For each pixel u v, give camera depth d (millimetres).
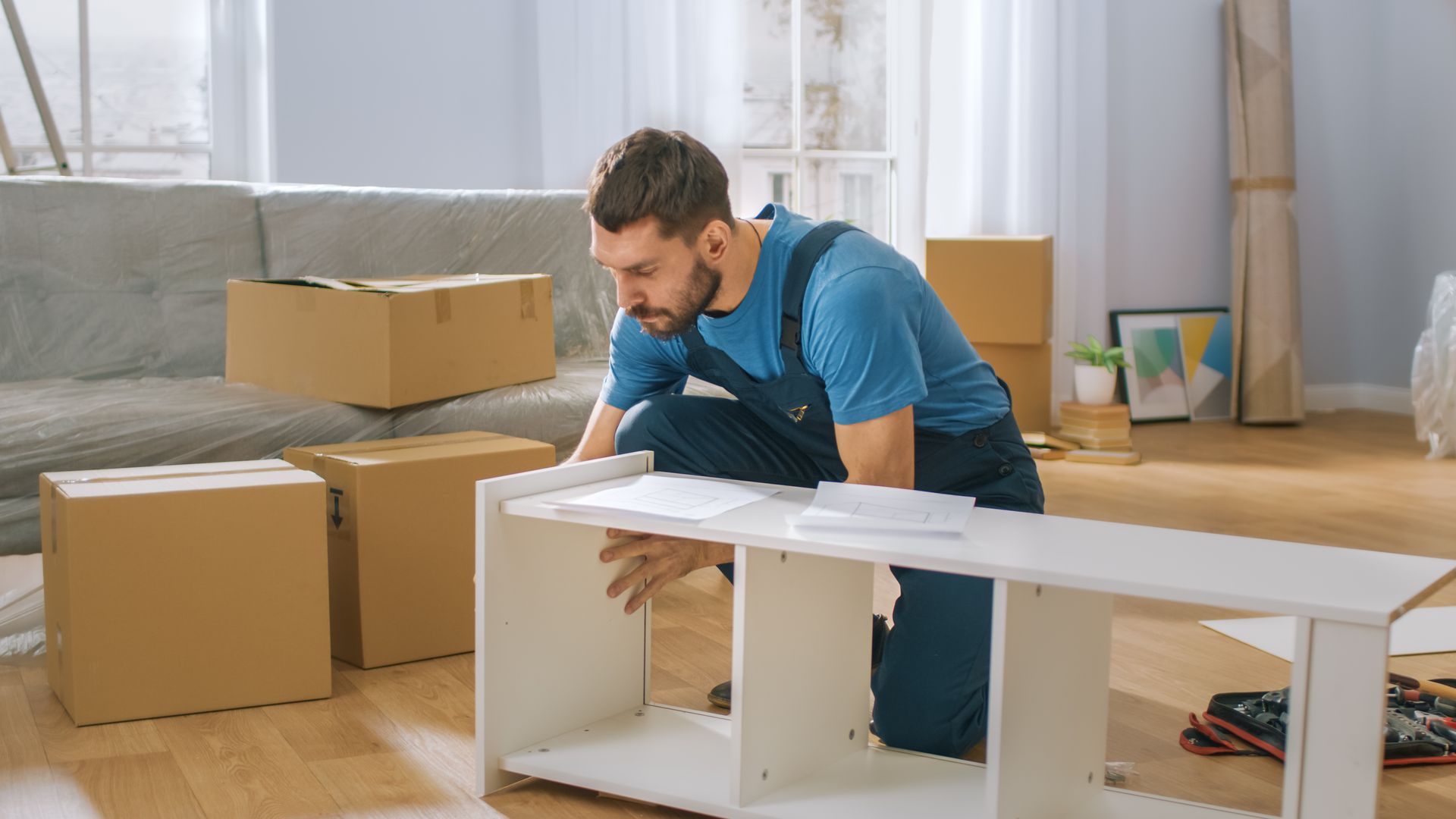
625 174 1413
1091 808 1417
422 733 1715
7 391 2377
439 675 1965
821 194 4430
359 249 2945
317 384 2381
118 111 3291
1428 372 4156
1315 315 5238
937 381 1677
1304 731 1110
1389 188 5211
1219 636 2201
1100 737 1450
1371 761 1082
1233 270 4855
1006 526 1367
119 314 2729
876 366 1481
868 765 1537
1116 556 1239
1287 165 4781
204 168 3410
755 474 1876
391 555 1988
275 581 1804
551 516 1433
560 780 1499
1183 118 4957
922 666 1586
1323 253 5219
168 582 1739
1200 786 1562
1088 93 4641
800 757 1485
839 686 1544
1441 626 2236
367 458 1998
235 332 2514
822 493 1465
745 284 1556
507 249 3086
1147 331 4906
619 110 3701
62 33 3205
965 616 1577
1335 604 1081
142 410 2203
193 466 1931
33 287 2654
